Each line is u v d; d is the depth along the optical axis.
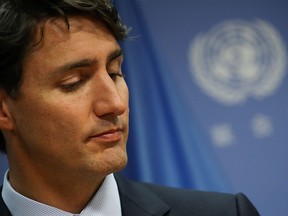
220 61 4.18
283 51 4.16
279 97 4.14
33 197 2.19
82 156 2.00
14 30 2.03
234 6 4.19
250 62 4.17
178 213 2.33
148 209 2.28
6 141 2.25
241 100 4.16
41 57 2.01
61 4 2.00
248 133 4.15
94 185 2.15
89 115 1.99
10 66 2.05
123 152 2.03
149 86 4.22
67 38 1.99
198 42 4.21
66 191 2.14
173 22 4.23
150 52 4.23
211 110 4.18
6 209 2.23
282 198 4.11
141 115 4.21
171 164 4.20
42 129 2.04
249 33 4.18
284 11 4.17
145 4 4.28
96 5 2.04
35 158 2.11
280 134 4.12
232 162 4.15
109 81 2.00
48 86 2.01
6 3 2.08
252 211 2.39
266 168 4.13
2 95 2.14
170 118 4.21
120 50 2.10
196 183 4.16
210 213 2.34
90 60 1.99
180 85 4.21
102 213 2.18
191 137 4.19
